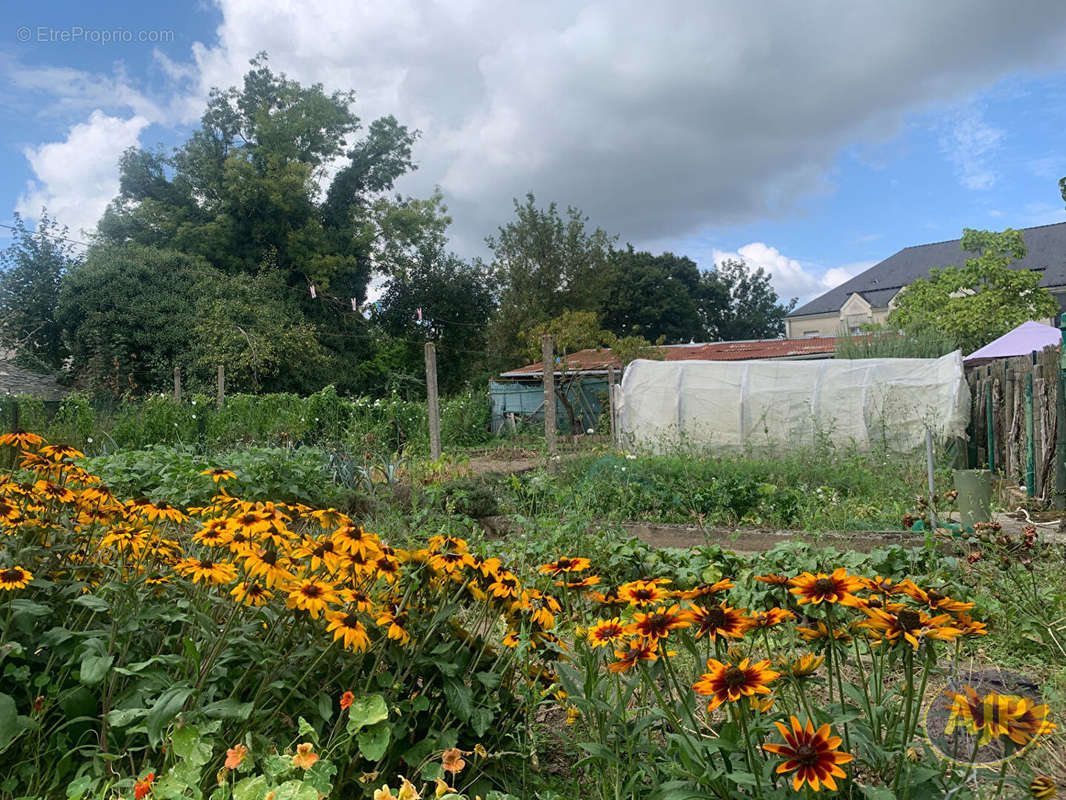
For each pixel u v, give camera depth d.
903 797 1.56
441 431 17.27
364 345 31.06
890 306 49.50
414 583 2.24
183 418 14.05
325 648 2.10
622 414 13.08
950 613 1.71
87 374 22.98
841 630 1.96
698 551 4.44
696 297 55.03
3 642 1.92
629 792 1.89
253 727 1.98
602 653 2.30
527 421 21.52
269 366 24.53
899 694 1.98
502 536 6.54
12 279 24.89
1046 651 3.33
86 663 1.89
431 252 35.44
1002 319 23.23
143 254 24.92
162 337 23.28
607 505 7.63
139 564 2.42
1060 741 2.27
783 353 22.42
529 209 34.16
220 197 29.12
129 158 29.38
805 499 7.55
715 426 12.18
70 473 2.67
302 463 8.07
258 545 2.09
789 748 1.45
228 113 30.47
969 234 24.19
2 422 12.52
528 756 2.28
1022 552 3.94
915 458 10.50
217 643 1.94
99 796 1.80
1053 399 7.18
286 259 29.75
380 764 2.09
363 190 33.97
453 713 2.26
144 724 1.94
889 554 4.21
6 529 2.30
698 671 1.89
